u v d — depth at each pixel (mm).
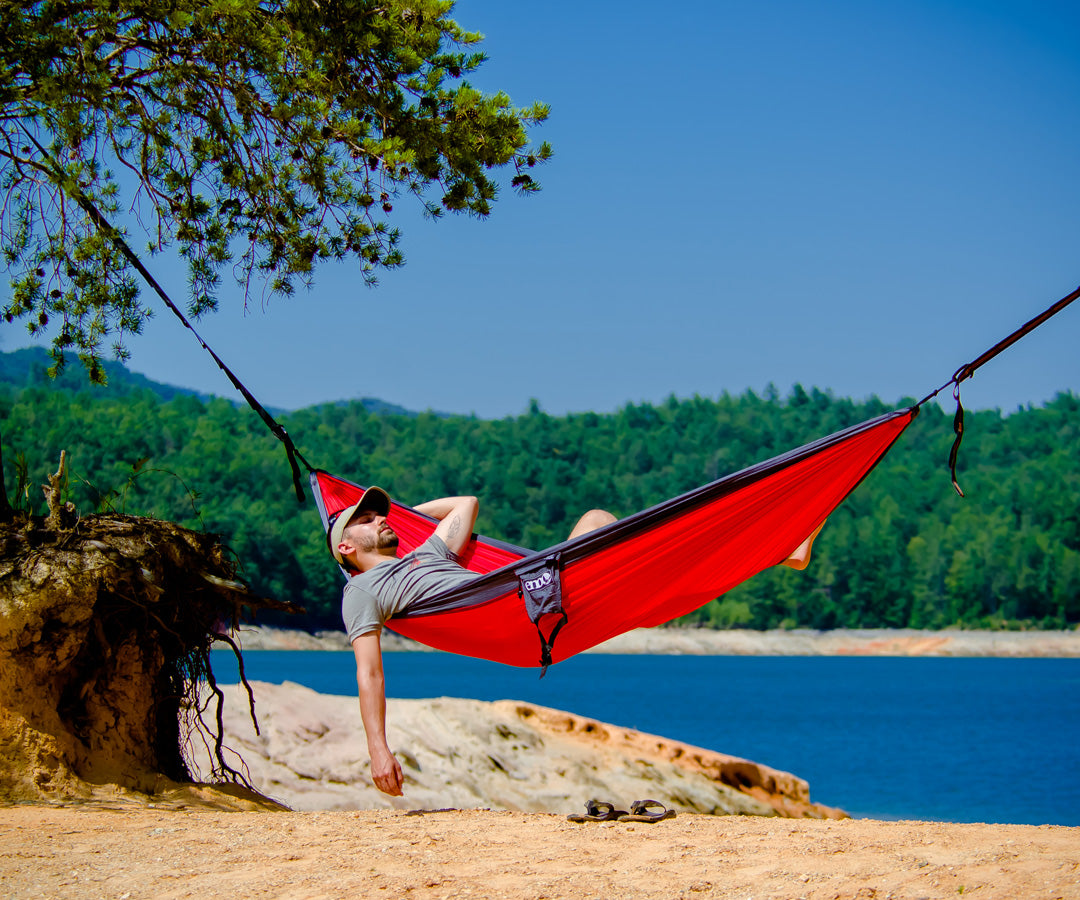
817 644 135250
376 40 7113
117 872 4199
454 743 9172
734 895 3615
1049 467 176750
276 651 105688
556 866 4098
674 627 138125
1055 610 136750
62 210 7902
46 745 5996
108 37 6895
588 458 189625
